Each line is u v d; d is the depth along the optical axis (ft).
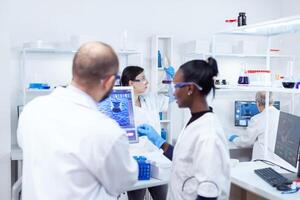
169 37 13.67
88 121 4.00
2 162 9.68
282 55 15.26
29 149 4.15
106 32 13.34
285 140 6.76
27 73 12.29
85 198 3.98
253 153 12.39
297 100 14.96
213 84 5.20
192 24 14.82
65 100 4.17
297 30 8.28
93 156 3.91
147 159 6.81
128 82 10.44
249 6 15.94
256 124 12.21
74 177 3.92
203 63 5.08
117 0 13.44
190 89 5.05
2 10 9.40
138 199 8.40
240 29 8.23
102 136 3.93
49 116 4.12
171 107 13.67
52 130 4.03
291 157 6.48
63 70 12.78
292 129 6.50
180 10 14.57
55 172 3.94
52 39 12.58
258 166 7.58
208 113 5.10
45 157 4.00
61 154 3.92
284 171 7.14
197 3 14.85
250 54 14.69
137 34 13.88
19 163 10.77
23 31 12.19
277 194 5.74
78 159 3.90
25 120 4.30
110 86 4.29
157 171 6.45
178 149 5.17
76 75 4.21
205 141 4.74
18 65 12.19
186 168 5.02
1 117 9.61
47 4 12.43
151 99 11.15
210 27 15.15
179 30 14.61
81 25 12.94
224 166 4.81
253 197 7.61
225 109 15.60
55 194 3.92
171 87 5.64
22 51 12.08
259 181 6.47
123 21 13.61
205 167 4.66
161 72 13.82
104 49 4.15
